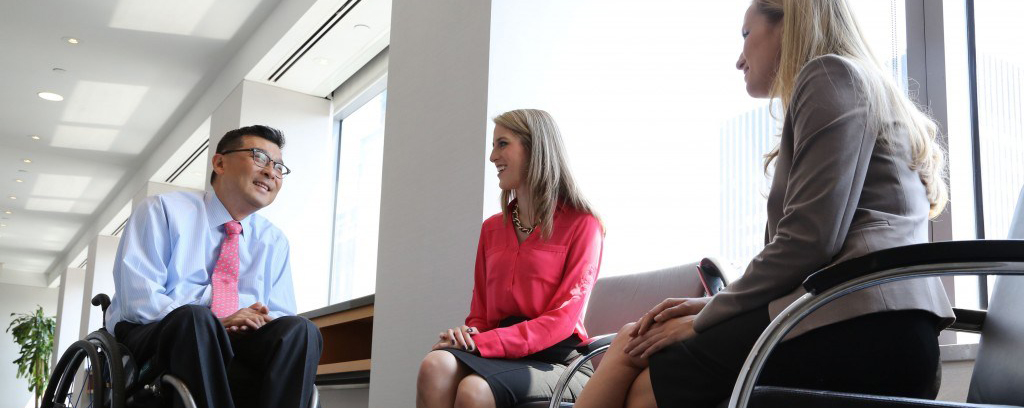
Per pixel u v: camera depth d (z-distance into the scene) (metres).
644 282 2.47
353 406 4.57
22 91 7.29
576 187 2.40
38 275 17.14
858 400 1.05
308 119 6.36
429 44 3.64
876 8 2.63
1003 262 0.94
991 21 2.33
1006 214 2.23
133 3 5.71
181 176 8.82
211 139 6.79
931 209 1.43
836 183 1.26
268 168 2.64
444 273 3.24
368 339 4.73
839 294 1.06
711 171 3.29
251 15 5.88
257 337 2.29
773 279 1.29
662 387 1.37
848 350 1.24
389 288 3.66
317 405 2.30
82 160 9.26
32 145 8.75
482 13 3.26
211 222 2.60
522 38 3.24
